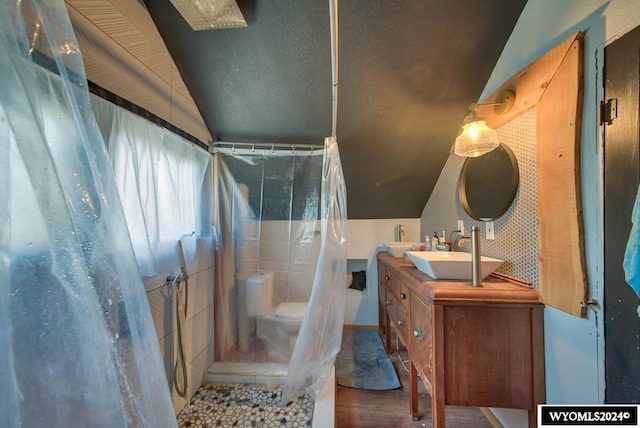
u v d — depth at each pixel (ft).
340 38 4.46
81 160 1.90
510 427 4.34
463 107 5.45
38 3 1.72
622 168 2.45
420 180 7.66
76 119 1.90
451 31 4.30
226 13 3.87
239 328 6.29
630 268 2.21
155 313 4.18
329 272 5.39
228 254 6.34
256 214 6.49
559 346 3.24
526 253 3.94
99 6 3.21
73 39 1.94
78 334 1.77
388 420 4.94
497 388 3.49
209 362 5.97
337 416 5.05
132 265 2.19
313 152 6.52
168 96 4.61
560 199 3.23
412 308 4.62
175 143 4.76
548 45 3.47
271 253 6.48
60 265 1.70
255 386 5.65
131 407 2.07
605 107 2.64
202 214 5.77
